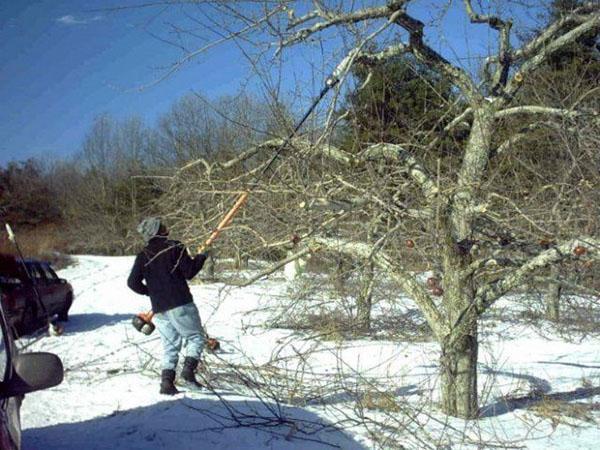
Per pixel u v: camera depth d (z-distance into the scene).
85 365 8.77
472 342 6.37
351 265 8.45
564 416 6.54
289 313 10.92
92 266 31.30
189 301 7.20
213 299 14.58
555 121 6.55
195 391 7.29
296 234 6.54
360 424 6.02
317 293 10.27
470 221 6.14
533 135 7.07
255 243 7.00
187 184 6.81
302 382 7.40
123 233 24.77
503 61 6.38
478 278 6.98
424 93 7.24
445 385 6.43
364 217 6.83
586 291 6.76
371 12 5.95
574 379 8.30
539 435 5.97
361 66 6.61
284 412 6.48
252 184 6.35
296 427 6.00
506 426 6.23
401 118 6.90
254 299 14.95
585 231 5.91
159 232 7.22
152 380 7.89
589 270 6.95
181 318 7.13
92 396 7.23
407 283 6.37
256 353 9.55
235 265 7.78
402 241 6.40
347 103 6.54
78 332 13.00
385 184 6.10
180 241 7.16
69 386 7.70
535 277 6.65
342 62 5.85
